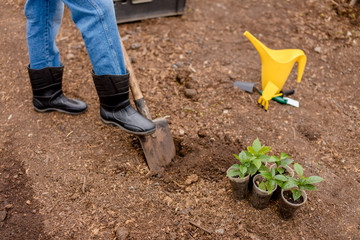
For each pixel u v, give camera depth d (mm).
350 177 2189
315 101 2818
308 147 2385
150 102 2686
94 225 1847
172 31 3553
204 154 2271
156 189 2076
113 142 2342
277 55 2549
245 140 2387
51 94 2416
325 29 3635
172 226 1876
